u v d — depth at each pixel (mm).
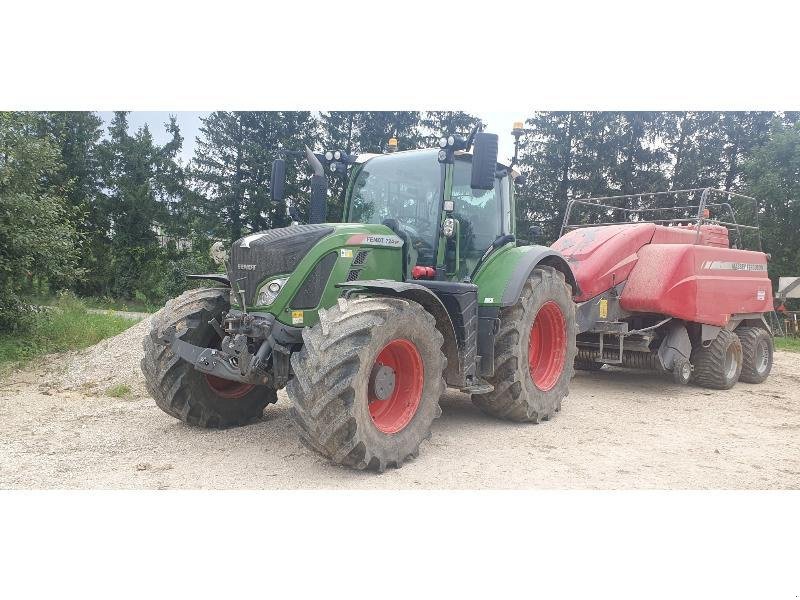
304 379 4145
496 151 4965
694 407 7133
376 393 4449
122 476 4340
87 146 31625
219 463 4664
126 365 8047
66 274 11922
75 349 10539
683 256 7863
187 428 5617
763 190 18984
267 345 4750
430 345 4777
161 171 32844
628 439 5629
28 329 11258
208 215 28438
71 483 4184
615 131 26109
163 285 26609
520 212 26266
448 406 6797
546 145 26391
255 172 27547
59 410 6348
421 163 5785
